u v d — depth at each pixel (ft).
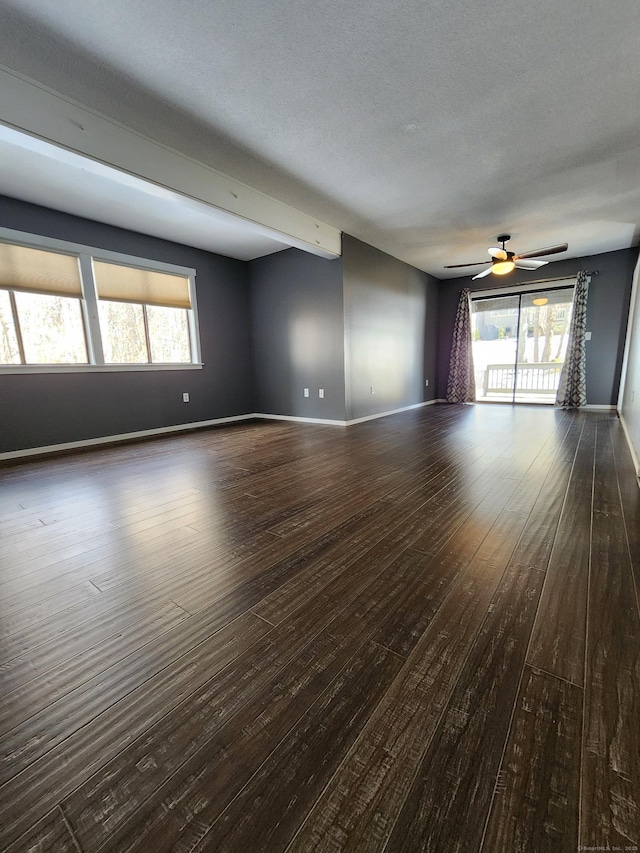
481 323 26.27
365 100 7.91
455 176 11.20
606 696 3.48
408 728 3.23
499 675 3.75
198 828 2.54
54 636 4.46
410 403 23.39
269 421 20.26
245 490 9.37
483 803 2.65
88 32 6.15
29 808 2.69
